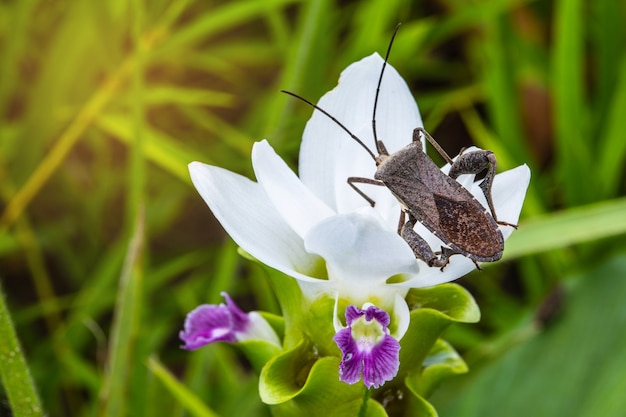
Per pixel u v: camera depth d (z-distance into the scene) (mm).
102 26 615
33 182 559
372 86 423
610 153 599
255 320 419
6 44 588
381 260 391
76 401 563
